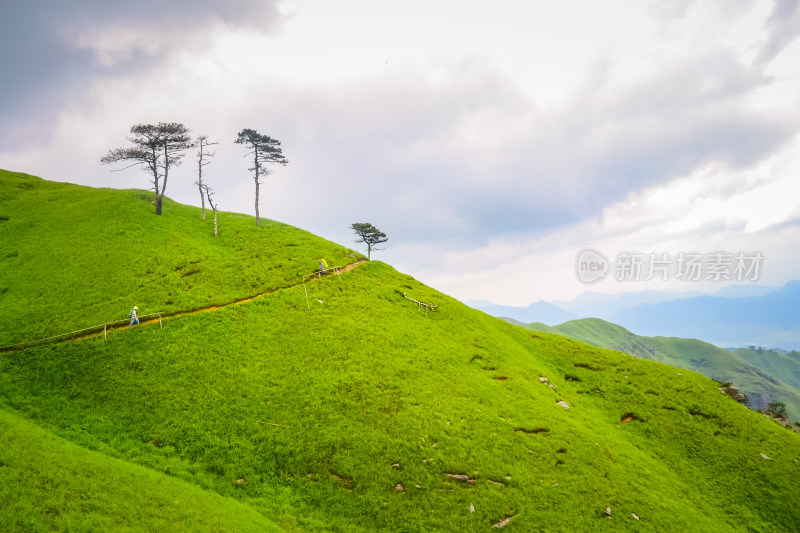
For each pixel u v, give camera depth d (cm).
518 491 3484
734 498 4344
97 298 5234
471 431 4084
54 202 8112
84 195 8675
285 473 3297
